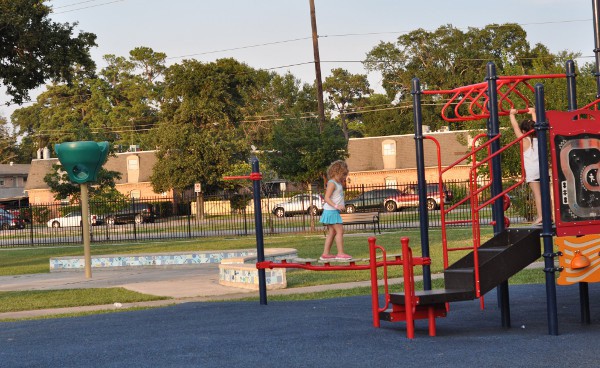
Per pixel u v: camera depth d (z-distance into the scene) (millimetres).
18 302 17625
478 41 92562
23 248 41094
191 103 76188
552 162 10352
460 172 72250
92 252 34469
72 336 11641
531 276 18078
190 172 67812
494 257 10625
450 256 23469
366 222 35625
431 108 92500
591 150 10453
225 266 19453
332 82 111500
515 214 40625
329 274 20719
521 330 11039
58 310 16141
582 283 11523
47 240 47656
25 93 35625
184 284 19844
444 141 74625
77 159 23469
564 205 10344
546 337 10234
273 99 101625
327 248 13562
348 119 113500
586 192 10430
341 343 10016
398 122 96750
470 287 10602
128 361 9367
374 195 56844
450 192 53125
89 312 15492
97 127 114500
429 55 95938
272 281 18078
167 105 84938
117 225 55406
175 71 84750
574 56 43812
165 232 47625
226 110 86062
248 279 18484
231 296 17188
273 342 10180
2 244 44594
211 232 45281
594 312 12578
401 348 9641
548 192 10438
